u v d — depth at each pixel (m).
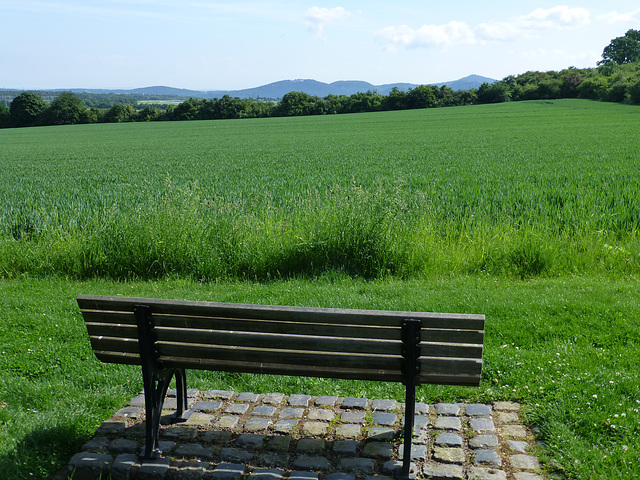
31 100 128.38
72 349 5.33
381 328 3.12
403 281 7.86
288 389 4.45
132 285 8.17
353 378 3.29
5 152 51.09
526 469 3.22
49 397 4.32
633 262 8.28
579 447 3.32
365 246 8.52
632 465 3.09
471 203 13.36
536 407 3.85
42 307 6.77
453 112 99.06
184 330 3.36
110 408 4.17
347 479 3.16
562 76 138.88
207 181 21.28
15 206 15.09
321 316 3.12
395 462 3.33
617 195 13.28
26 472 3.29
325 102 128.25
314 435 3.67
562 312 5.87
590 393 3.94
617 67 133.38
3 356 5.16
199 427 3.82
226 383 4.62
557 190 14.87
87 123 129.12
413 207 10.55
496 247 8.84
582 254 8.63
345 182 19.33
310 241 8.68
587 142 37.16
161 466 3.33
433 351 3.11
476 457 3.34
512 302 6.31
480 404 4.04
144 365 3.45
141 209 9.84
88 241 9.37
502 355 4.79
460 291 6.99
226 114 125.38
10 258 9.35
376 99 131.25
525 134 47.59
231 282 8.30
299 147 43.56
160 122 118.00
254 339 3.28
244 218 9.71
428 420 3.86
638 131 46.44
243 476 3.21
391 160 29.30
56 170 31.38
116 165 33.75
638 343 5.01
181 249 8.80
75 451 3.62
